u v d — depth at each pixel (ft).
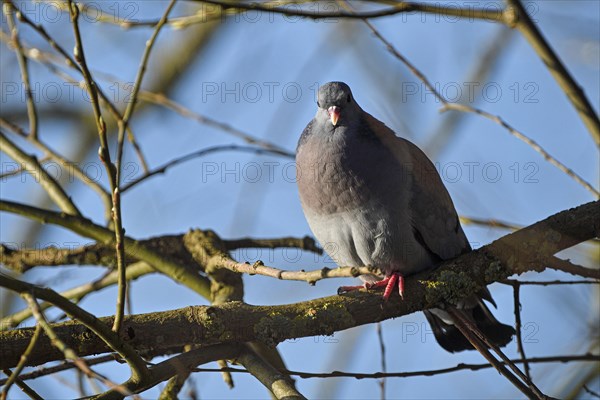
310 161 34.53
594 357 29.99
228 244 39.68
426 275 29.45
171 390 26.84
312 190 34.68
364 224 34.04
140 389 25.20
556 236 28.73
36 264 38.17
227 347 27.58
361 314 28.19
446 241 35.22
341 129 34.27
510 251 28.96
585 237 28.84
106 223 39.96
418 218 34.37
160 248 37.40
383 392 32.73
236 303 27.66
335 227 34.81
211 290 34.65
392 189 33.73
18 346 25.05
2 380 25.48
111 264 37.83
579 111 33.47
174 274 35.83
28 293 21.56
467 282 29.04
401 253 34.42
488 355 27.58
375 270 22.03
